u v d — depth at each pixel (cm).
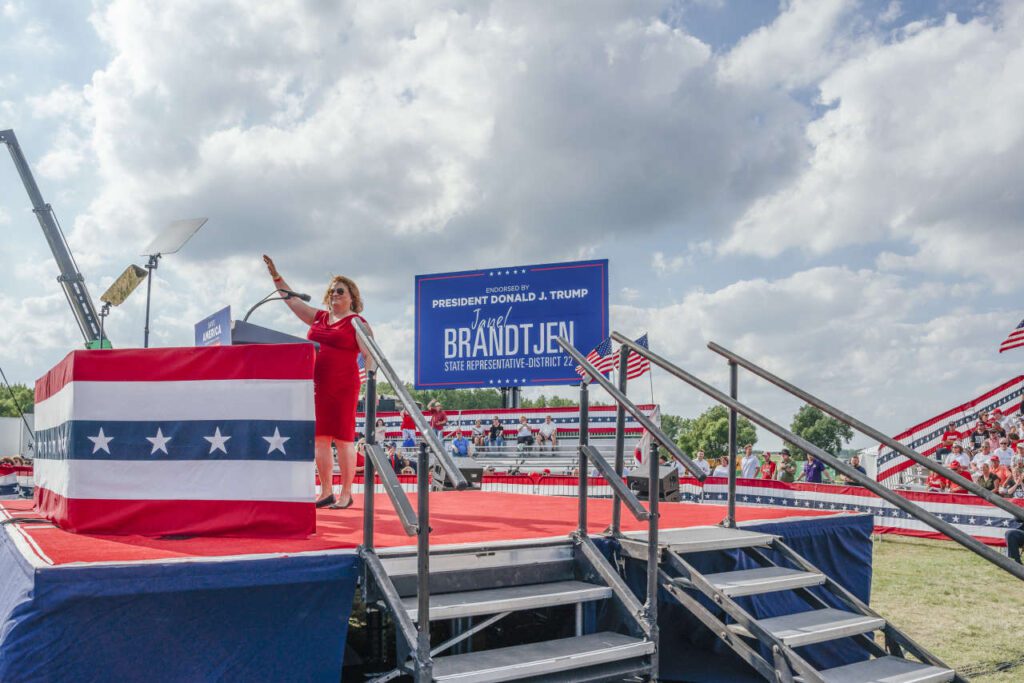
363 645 575
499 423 2519
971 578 1018
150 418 412
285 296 579
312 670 346
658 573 441
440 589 388
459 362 2425
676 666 539
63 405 442
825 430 10781
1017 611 814
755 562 504
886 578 1018
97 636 310
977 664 613
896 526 1445
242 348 411
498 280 2409
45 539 384
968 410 2302
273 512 402
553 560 433
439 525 511
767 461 2138
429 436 328
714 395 463
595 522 541
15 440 2869
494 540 427
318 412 564
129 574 314
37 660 299
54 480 468
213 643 331
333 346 558
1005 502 404
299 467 405
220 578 329
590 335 2302
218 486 405
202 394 411
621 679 388
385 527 468
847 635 429
